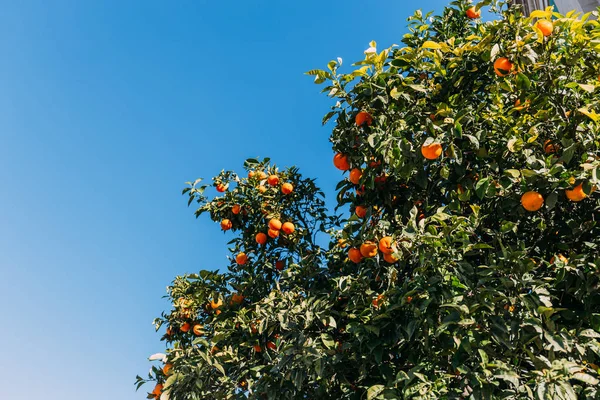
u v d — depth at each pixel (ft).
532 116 14.42
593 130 11.98
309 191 24.14
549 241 13.89
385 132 13.44
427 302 11.80
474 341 11.29
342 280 15.84
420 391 10.89
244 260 22.93
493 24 15.01
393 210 16.20
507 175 12.82
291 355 14.64
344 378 14.49
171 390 17.99
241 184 24.41
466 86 15.61
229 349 19.48
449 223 14.14
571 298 13.00
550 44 13.73
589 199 13.10
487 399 10.34
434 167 14.85
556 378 9.83
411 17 20.52
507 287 11.36
